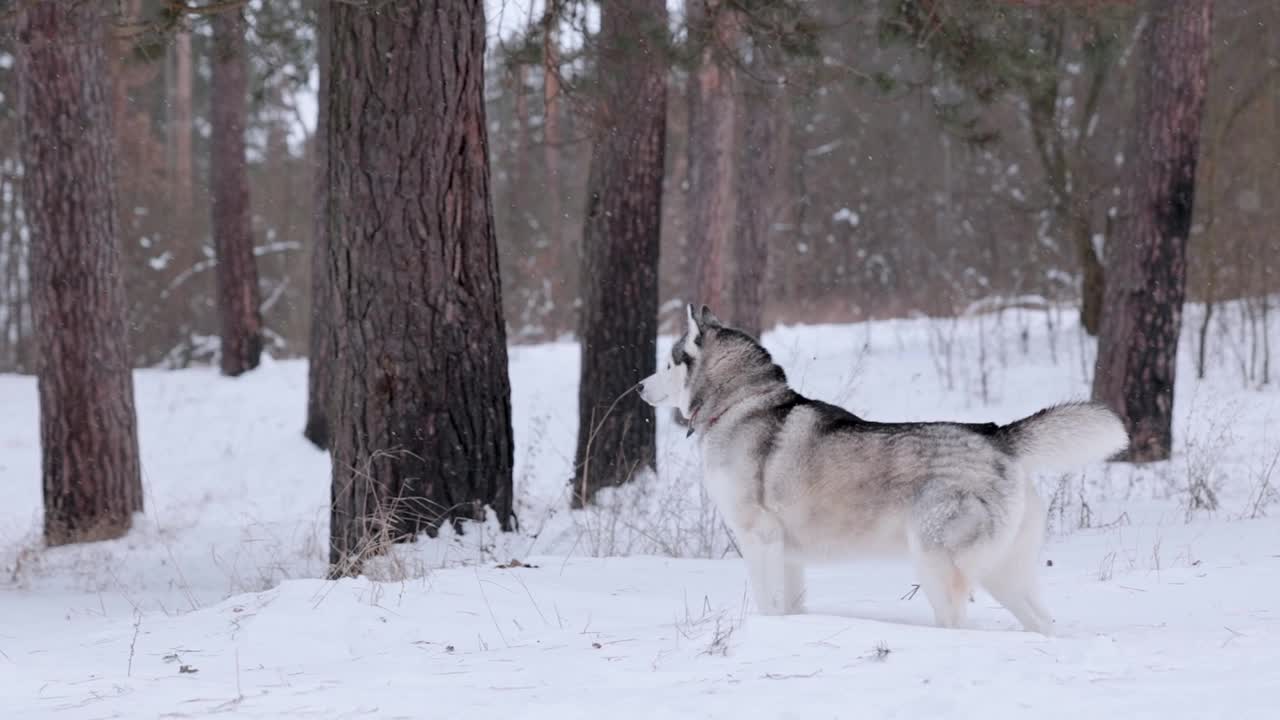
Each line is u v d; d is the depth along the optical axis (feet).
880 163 114.83
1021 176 88.22
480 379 27.63
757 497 18.02
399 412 26.89
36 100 38.52
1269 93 62.95
